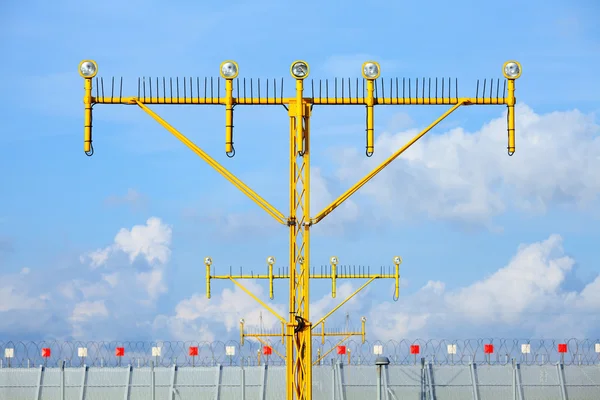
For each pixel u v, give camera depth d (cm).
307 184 3094
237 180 3123
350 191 3103
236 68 3133
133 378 4812
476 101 3164
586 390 4722
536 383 4709
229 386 4791
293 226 3081
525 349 4731
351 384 4694
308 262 3081
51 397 4825
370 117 3148
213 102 3141
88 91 3142
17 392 4831
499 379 4712
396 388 4684
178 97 3153
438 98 3161
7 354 4831
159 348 4825
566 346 4744
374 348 4722
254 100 3133
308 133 3123
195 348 4838
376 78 3145
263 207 3094
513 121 3167
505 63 3169
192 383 4803
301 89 3108
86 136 3144
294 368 3072
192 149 3125
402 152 3130
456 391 4678
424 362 4703
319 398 4741
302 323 3062
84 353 4838
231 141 3130
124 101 3153
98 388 4803
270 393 4784
